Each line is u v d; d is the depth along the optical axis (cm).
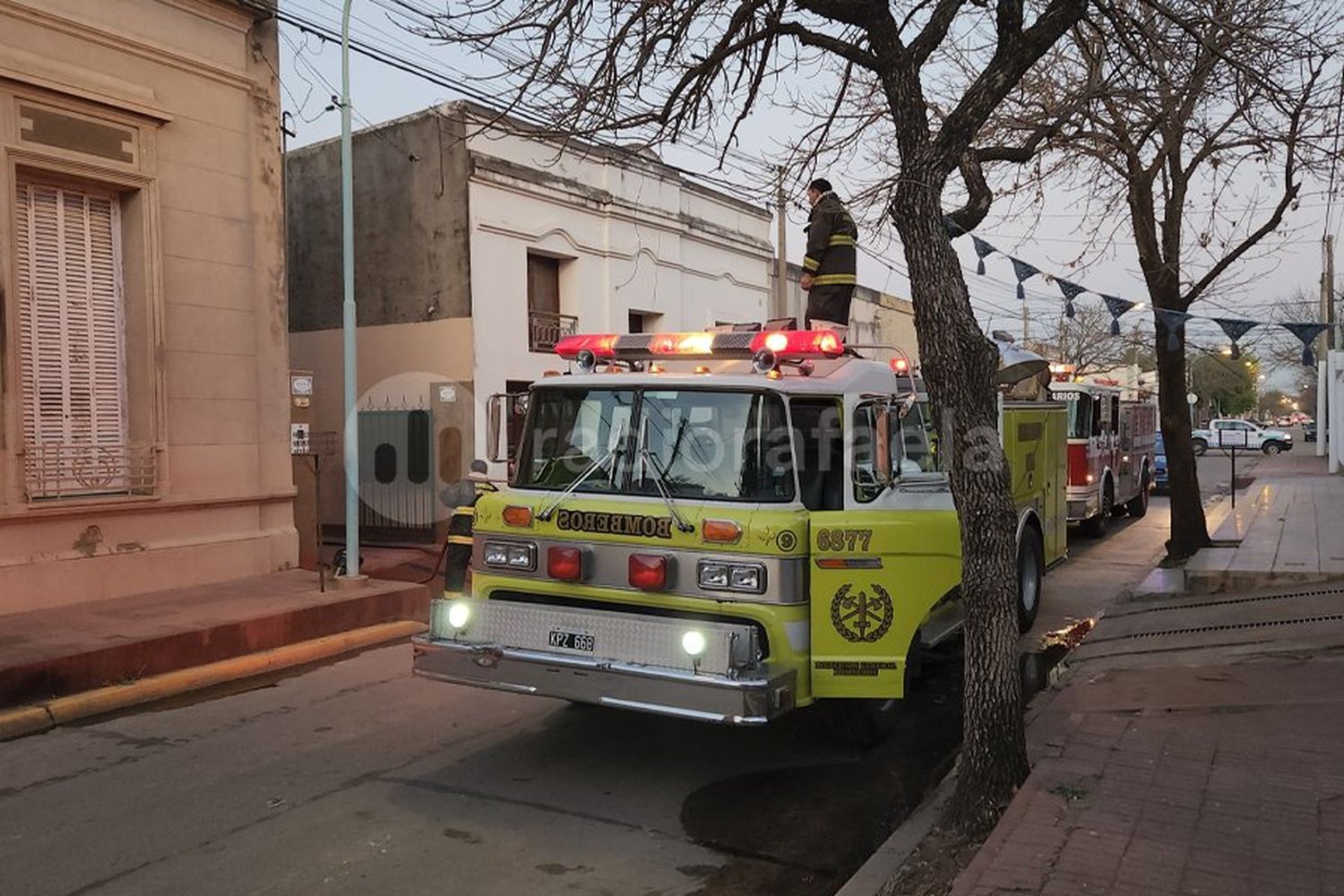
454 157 1527
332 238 1684
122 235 1006
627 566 548
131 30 984
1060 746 521
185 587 1024
